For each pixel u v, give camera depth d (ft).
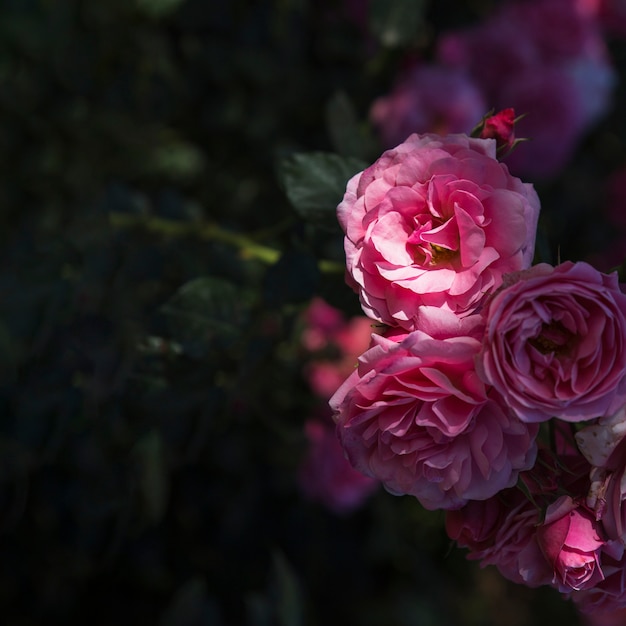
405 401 2.70
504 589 6.04
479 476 2.72
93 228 3.47
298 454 4.35
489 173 2.75
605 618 5.29
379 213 2.76
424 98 3.92
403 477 2.74
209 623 3.65
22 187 4.21
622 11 4.62
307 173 3.10
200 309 3.23
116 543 3.40
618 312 2.67
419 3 3.59
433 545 5.64
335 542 5.04
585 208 5.16
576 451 2.86
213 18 4.02
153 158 4.28
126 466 3.34
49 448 3.32
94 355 3.31
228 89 4.18
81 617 4.32
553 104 4.25
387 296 2.74
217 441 4.16
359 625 5.24
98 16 3.96
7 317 3.39
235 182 4.45
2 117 4.10
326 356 4.03
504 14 4.42
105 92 4.05
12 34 3.99
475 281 2.72
